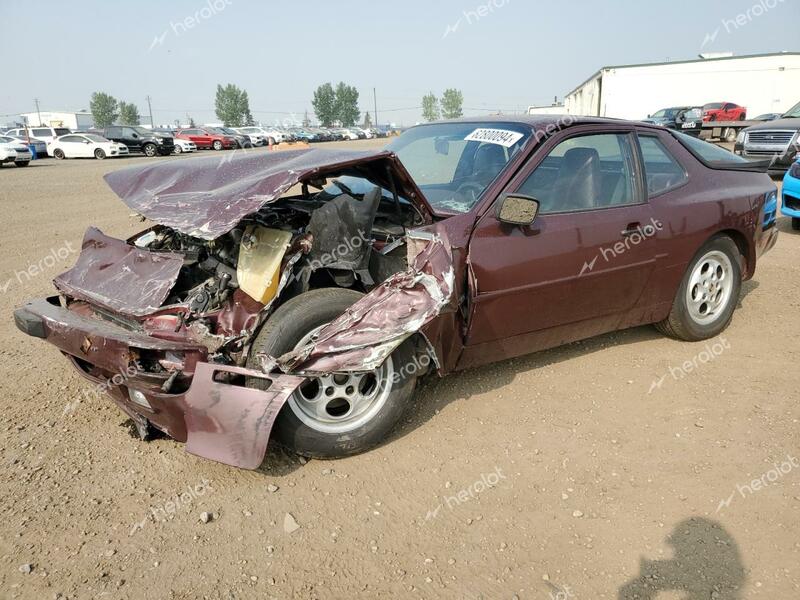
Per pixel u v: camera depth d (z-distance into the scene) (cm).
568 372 416
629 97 4159
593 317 397
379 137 6247
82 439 337
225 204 292
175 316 297
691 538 264
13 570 244
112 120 8781
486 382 400
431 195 376
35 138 3114
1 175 1942
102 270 349
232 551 257
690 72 3906
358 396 313
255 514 279
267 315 304
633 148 414
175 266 320
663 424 352
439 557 255
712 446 330
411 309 291
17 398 382
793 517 275
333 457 315
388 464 316
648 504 286
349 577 244
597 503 288
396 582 242
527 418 359
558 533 269
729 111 3228
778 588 237
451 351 338
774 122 1354
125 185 355
